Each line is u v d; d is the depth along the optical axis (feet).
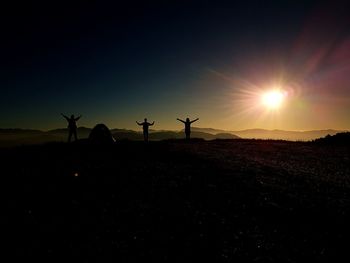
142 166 70.85
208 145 119.03
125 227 38.17
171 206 45.68
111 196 48.93
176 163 76.07
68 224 38.40
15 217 39.68
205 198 49.85
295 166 81.25
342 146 124.26
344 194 56.08
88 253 31.91
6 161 73.31
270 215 44.14
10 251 31.71
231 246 34.65
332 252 34.50
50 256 31.12
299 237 37.81
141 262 30.68
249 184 58.95
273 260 32.30
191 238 36.06
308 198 52.42
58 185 53.47
